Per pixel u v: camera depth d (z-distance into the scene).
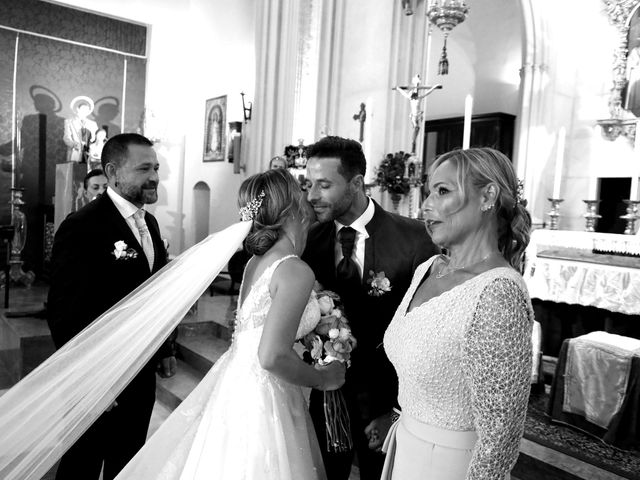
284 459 1.54
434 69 9.84
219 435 1.57
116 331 1.67
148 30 8.37
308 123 6.11
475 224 1.25
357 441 2.04
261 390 1.61
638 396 2.79
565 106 7.46
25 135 7.60
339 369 1.72
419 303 1.34
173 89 8.56
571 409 3.07
